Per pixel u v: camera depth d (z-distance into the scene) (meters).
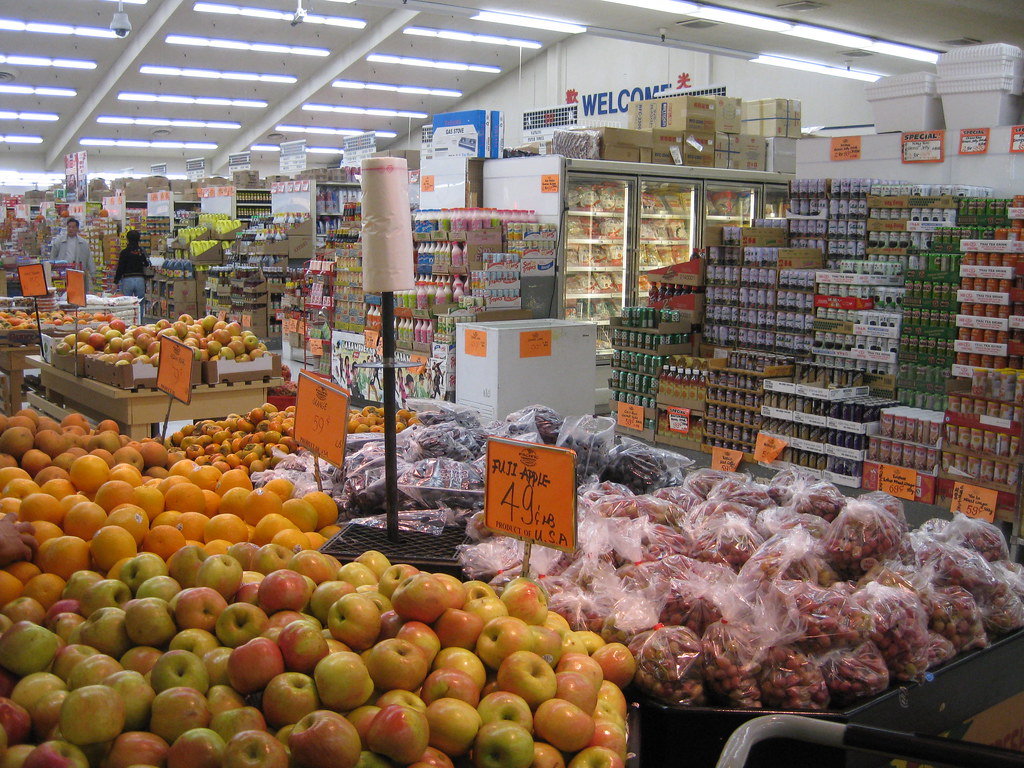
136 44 20.42
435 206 8.11
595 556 2.21
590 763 1.53
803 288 5.50
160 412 4.79
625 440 3.25
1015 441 4.27
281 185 12.79
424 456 2.99
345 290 8.19
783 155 9.26
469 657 1.65
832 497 2.50
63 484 2.46
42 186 33.09
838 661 1.91
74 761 1.31
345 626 1.65
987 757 1.34
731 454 5.65
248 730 1.37
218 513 2.58
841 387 5.19
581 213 7.87
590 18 13.84
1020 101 6.43
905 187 5.67
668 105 8.72
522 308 7.08
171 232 16.78
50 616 1.80
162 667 1.53
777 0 11.26
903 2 11.34
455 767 1.52
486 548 2.29
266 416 3.78
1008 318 4.54
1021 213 4.48
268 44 20.70
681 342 6.30
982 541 2.51
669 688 1.87
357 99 24.55
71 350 5.33
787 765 1.82
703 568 2.19
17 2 18.00
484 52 21.31
